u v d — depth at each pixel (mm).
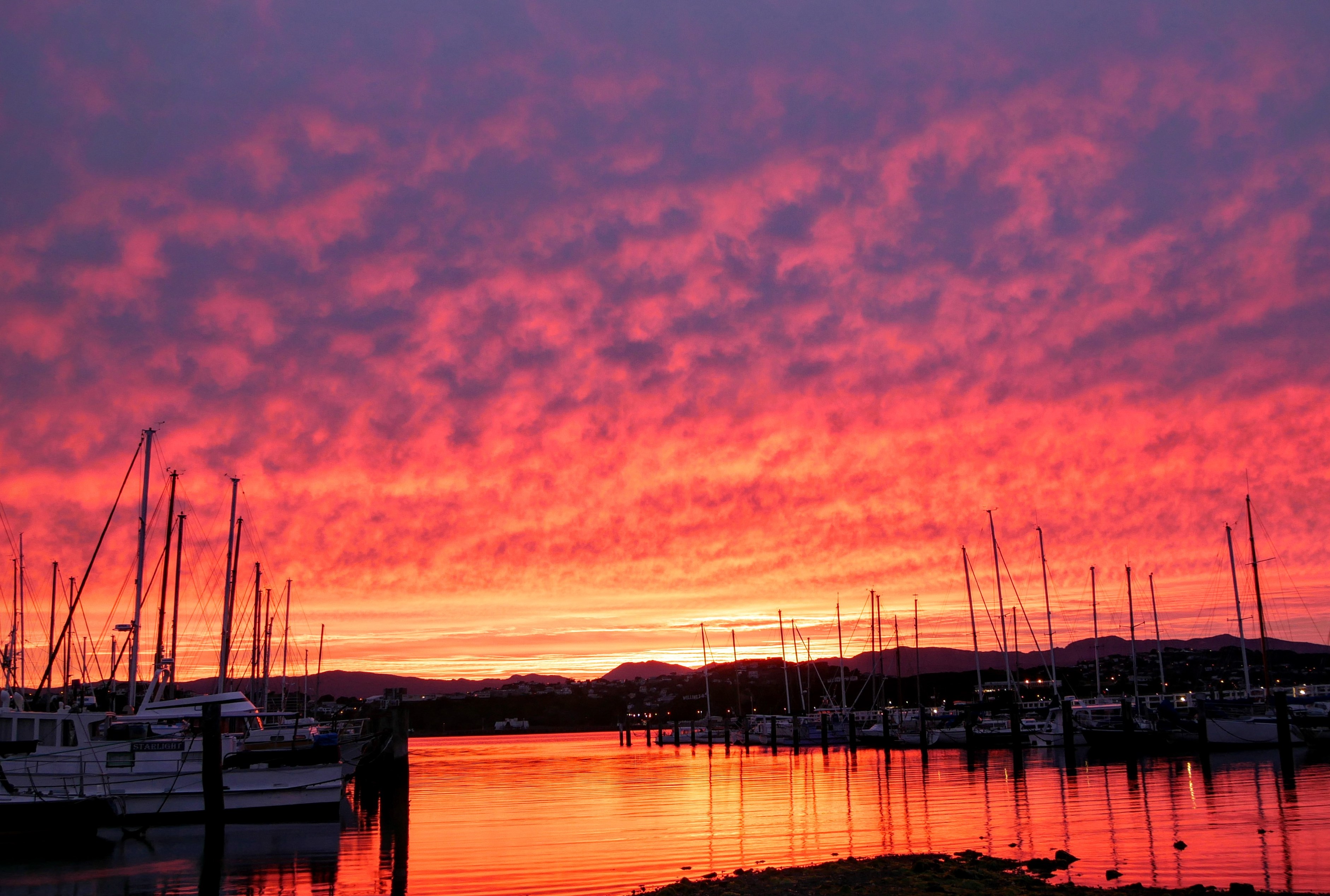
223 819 44406
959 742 108938
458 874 34375
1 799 41844
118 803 44812
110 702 54906
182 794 48156
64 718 47281
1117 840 36312
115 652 62375
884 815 47469
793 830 43281
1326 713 88500
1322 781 56781
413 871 35312
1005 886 27703
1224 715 88188
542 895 29844
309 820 49625
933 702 163375
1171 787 55938
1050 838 37500
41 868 37531
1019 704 105688
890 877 29328
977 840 38031
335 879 34000
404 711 83812
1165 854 32812
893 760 93938
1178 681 161375
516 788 75938
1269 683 101375
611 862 36031
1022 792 56594
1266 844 34344
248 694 98062
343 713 104000
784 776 78125
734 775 82125
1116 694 154625
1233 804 45969
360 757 81625
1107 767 73812
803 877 29953
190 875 35562
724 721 153500
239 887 33031
